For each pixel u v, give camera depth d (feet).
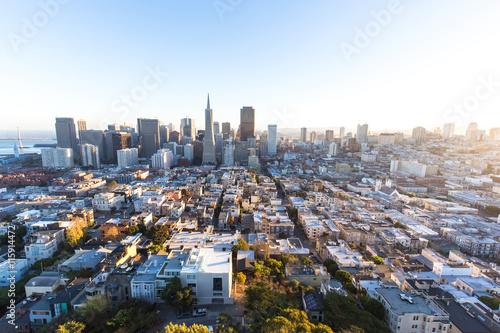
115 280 513.86
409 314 419.33
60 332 394.73
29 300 520.42
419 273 621.72
